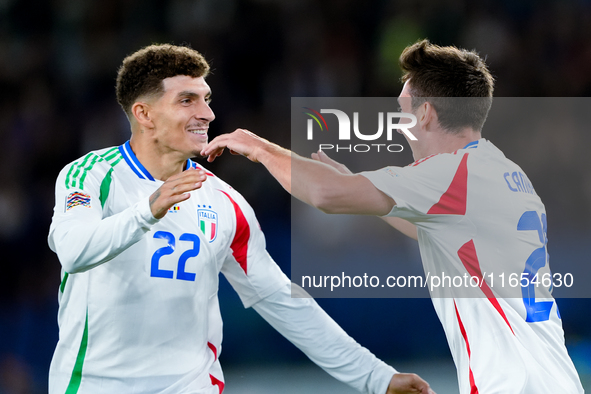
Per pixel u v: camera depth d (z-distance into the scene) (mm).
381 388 10758
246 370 21516
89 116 30625
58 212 8875
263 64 33469
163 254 9539
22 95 30797
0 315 23266
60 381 9703
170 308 9609
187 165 10516
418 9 34969
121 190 9648
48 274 25031
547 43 34812
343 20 34688
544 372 8453
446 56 9773
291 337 11086
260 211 27250
